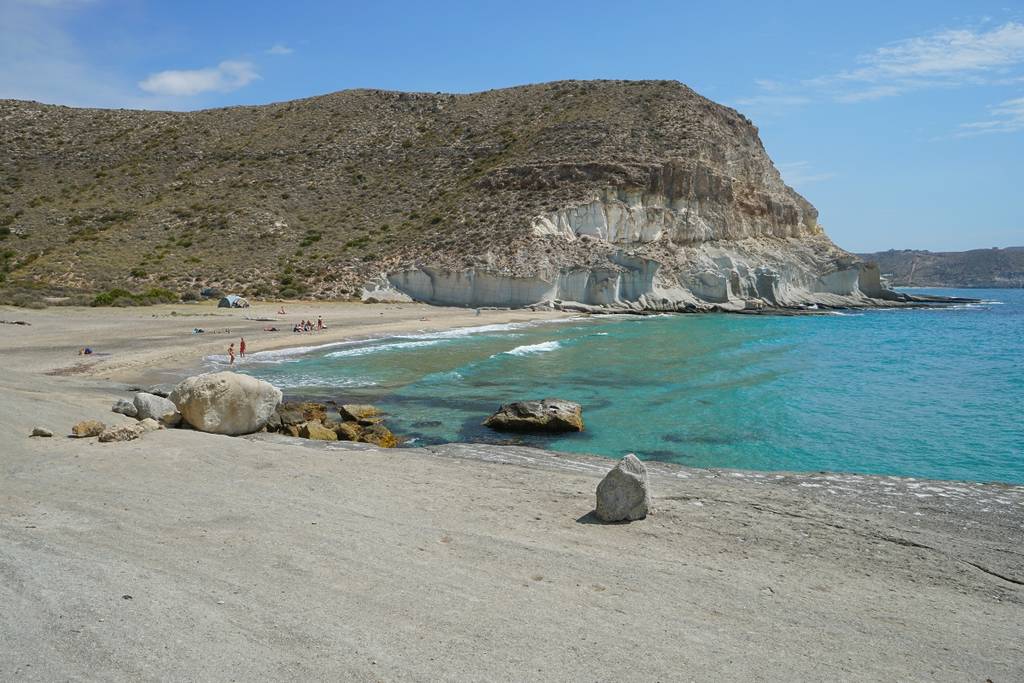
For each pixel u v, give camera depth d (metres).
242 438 14.93
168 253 66.00
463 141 91.56
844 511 10.39
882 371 31.08
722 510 10.02
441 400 22.23
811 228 91.25
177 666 4.84
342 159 89.56
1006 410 22.16
